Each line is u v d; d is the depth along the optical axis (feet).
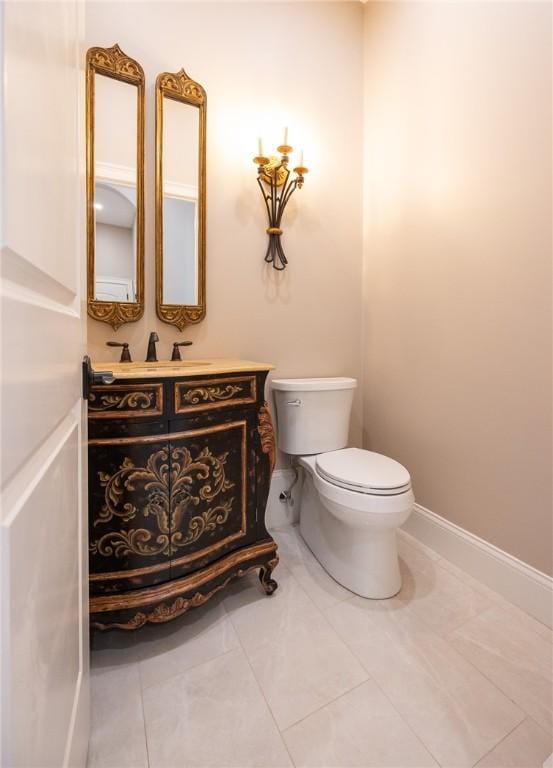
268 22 6.14
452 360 5.54
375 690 3.63
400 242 6.39
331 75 6.71
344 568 5.12
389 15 6.40
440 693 3.59
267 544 4.91
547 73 4.23
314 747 3.14
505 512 4.88
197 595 4.19
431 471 5.96
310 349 6.86
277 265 6.46
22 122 1.37
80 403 2.72
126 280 5.20
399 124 6.29
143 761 3.04
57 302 2.02
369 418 7.26
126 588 3.91
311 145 6.58
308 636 4.29
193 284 5.70
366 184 7.11
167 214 5.45
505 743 3.16
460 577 5.31
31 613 1.46
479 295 5.10
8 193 1.23
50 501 1.80
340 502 4.77
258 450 4.85
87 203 4.83
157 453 3.97
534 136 4.38
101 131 4.94
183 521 4.16
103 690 3.64
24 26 1.39
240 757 3.08
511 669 3.85
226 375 4.49
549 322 4.33
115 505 3.84
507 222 4.71
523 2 4.42
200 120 5.57
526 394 4.60
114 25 5.08
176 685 3.70
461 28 5.16
